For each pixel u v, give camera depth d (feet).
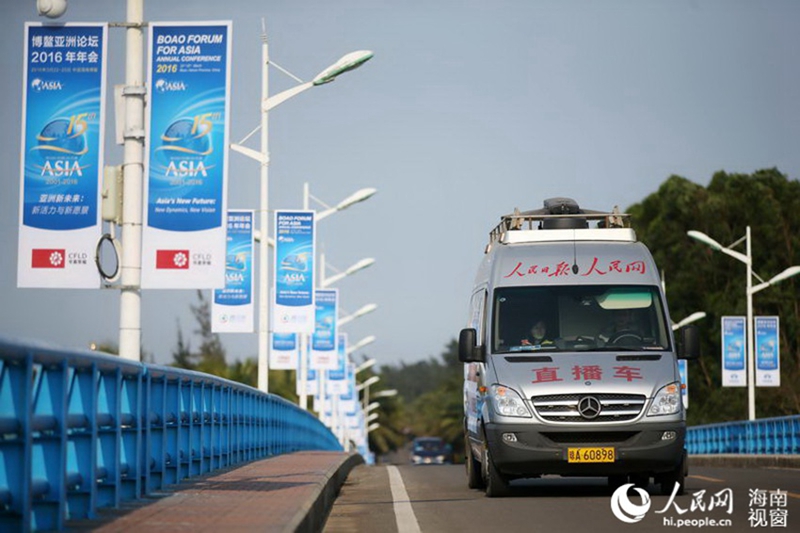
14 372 40.45
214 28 70.74
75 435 49.08
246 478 78.02
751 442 172.65
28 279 67.87
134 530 45.65
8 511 40.32
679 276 352.90
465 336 83.56
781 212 362.53
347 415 377.71
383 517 69.67
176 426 70.90
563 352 81.30
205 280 69.92
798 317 346.74
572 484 95.50
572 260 84.74
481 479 92.17
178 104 70.64
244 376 424.46
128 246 70.03
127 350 69.62
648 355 81.00
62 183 68.28
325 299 221.46
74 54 68.64
